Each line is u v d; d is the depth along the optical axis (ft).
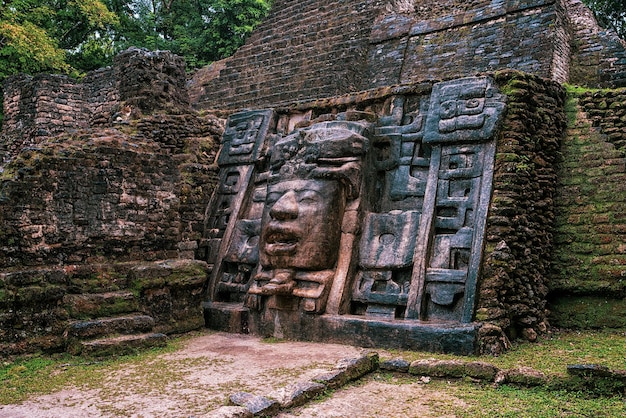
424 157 28.71
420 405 17.19
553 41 40.68
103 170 28.04
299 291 27.04
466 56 44.70
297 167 29.22
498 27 44.34
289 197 28.14
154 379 20.02
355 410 16.79
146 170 29.99
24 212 24.98
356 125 29.40
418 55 47.39
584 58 42.34
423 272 25.49
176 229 31.24
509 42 42.91
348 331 25.32
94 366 21.93
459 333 22.56
